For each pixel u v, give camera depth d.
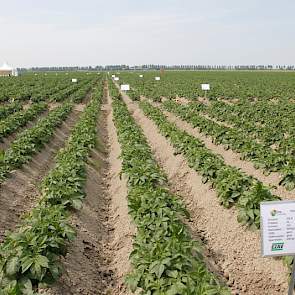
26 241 7.24
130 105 36.91
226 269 8.75
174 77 86.31
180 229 8.05
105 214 12.36
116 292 8.21
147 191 10.23
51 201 10.54
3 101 36.72
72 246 8.92
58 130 23.23
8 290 6.20
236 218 9.91
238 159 15.78
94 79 81.62
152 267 6.80
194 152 14.16
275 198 9.48
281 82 62.72
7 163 14.09
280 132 19.02
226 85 55.16
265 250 5.65
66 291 7.25
